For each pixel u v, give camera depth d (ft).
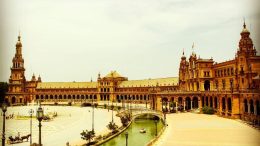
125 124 377.71
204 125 302.86
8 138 291.99
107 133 324.39
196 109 478.18
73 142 274.77
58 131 348.18
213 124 309.63
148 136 316.81
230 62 440.45
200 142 216.33
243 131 262.47
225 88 455.63
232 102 356.79
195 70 523.29
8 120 478.18
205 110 428.56
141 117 484.33
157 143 214.90
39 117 115.75
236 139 225.76
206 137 235.61
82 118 481.87
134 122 435.12
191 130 272.10
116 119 456.86
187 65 569.64
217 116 393.09
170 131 268.21
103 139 288.51
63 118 492.95
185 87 580.71
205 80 506.07
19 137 286.66
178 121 341.41
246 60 396.57
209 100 452.76
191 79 542.57
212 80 505.25
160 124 408.05
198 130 271.28
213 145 205.46
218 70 488.02
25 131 351.87
